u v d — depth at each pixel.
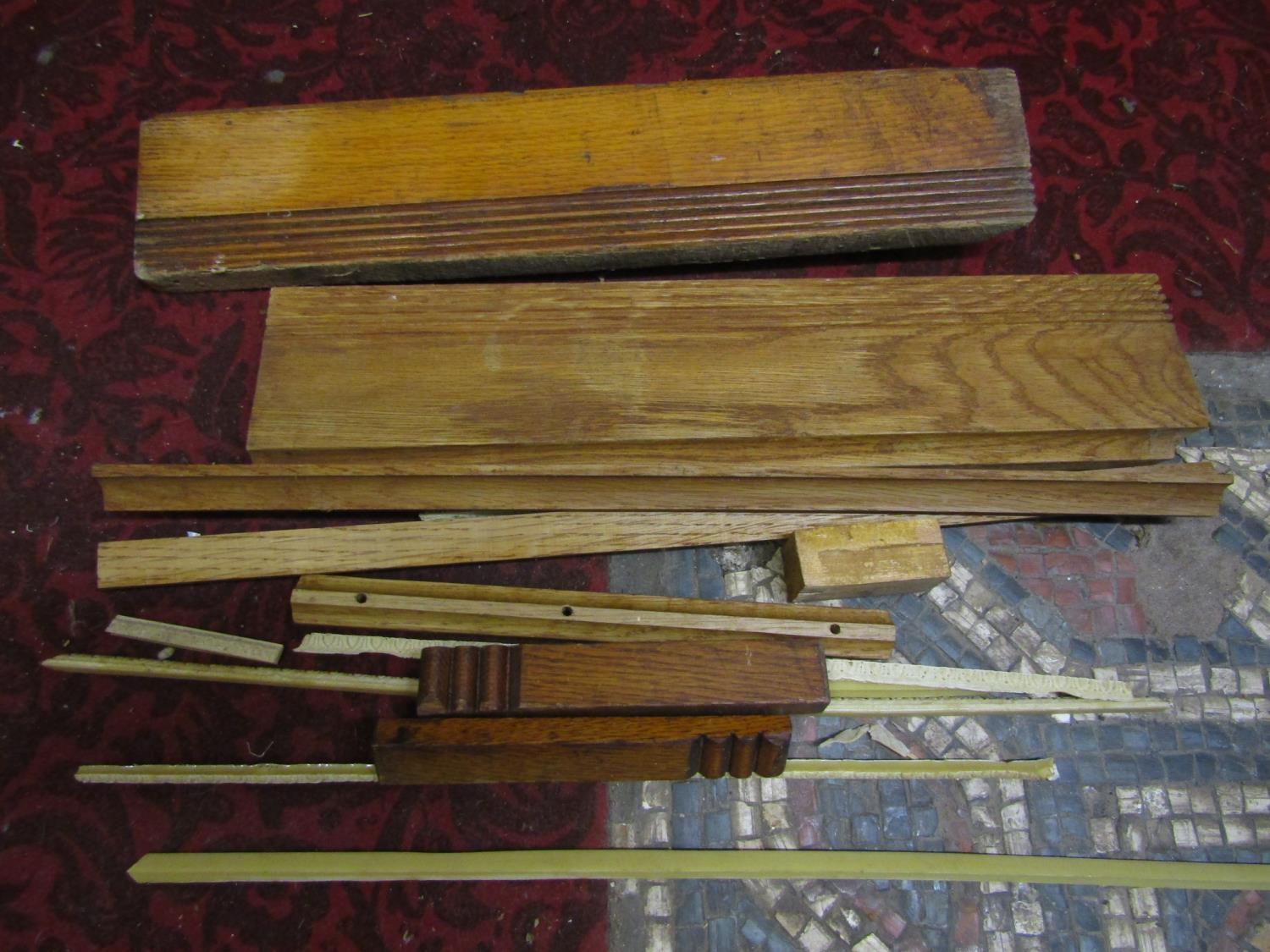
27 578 1.28
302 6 1.67
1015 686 1.32
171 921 1.17
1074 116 1.73
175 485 1.22
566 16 1.71
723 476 1.23
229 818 1.22
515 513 1.30
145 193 1.37
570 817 1.27
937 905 1.26
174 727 1.24
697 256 1.41
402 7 1.68
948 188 1.42
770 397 1.27
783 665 1.17
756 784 1.30
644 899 1.24
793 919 1.24
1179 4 1.83
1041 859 1.26
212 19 1.63
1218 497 1.30
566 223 1.38
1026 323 1.34
